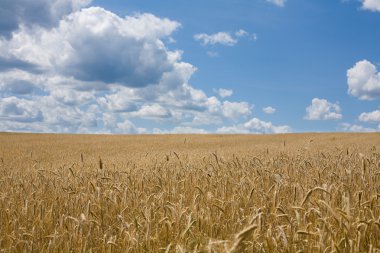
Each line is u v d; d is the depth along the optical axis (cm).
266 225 534
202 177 962
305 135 7038
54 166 2119
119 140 5922
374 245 457
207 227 533
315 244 442
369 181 764
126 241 486
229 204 634
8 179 1156
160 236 514
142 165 1605
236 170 1052
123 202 687
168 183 893
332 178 823
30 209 673
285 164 1157
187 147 4441
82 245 491
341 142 4600
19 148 4288
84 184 938
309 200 555
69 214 667
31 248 483
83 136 6925
